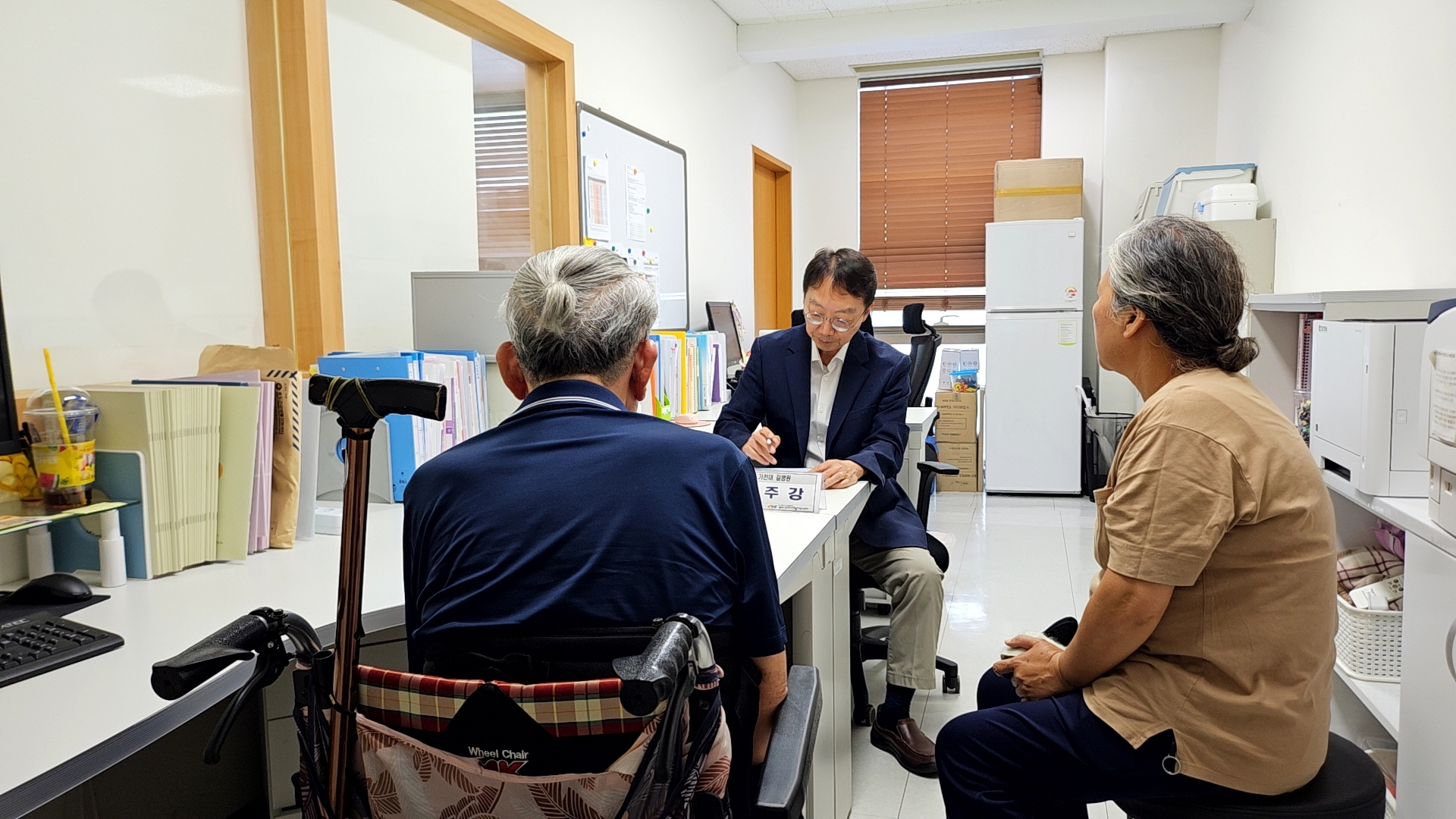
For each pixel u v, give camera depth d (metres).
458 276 2.25
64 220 1.59
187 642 1.13
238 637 0.69
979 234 6.13
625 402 1.11
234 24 1.94
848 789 2.05
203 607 1.27
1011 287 5.30
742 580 0.98
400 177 2.91
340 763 0.74
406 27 2.92
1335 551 1.25
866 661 2.98
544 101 3.12
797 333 2.49
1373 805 1.21
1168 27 4.88
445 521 0.94
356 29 2.73
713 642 0.92
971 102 6.07
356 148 2.74
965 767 1.39
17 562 1.42
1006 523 4.73
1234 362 1.30
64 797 1.62
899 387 2.39
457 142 3.16
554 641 0.86
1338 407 1.91
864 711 2.54
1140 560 1.20
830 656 1.85
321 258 2.02
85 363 1.64
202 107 1.86
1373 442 1.72
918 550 2.35
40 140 1.55
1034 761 1.33
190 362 1.84
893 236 6.29
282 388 1.61
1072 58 5.75
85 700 0.96
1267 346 2.54
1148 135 5.30
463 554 0.91
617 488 0.92
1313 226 3.47
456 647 0.89
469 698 0.74
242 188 1.96
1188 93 5.22
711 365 3.74
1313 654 1.20
